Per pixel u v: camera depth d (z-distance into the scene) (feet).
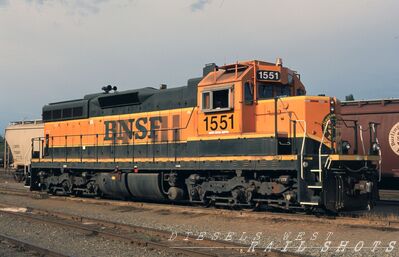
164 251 29.04
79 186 65.26
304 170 39.58
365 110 60.85
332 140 42.11
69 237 34.81
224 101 45.37
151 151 54.24
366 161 41.73
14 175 106.93
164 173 53.21
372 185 39.50
